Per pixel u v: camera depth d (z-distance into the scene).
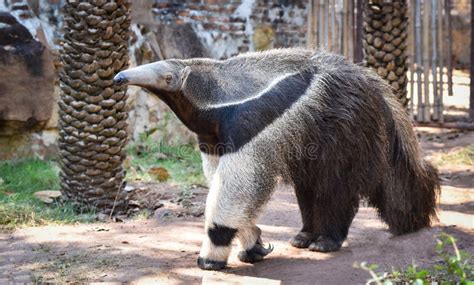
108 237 6.17
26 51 8.45
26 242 5.98
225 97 5.10
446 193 7.67
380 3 9.40
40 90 8.57
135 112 9.59
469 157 9.28
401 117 5.93
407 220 6.09
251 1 10.62
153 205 7.24
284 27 11.00
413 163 5.97
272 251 5.84
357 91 5.45
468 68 15.76
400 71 9.53
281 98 5.12
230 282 5.01
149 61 9.76
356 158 5.49
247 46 10.66
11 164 8.41
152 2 9.92
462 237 6.02
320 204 5.63
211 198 5.14
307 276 5.20
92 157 6.88
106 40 6.73
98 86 6.80
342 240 5.81
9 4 8.66
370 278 5.11
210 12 10.38
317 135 5.29
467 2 15.87
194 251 5.81
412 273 4.51
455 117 11.48
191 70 5.10
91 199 6.94
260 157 5.04
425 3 11.01
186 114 5.17
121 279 5.13
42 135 8.88
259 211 5.16
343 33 10.87
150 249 5.84
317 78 5.31
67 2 6.74
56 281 5.08
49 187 7.72
